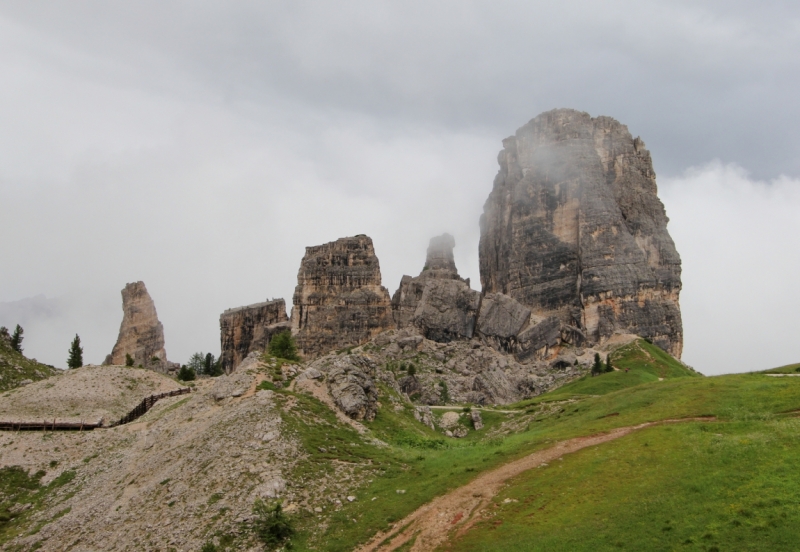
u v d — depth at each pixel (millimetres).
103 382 134875
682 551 49500
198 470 76250
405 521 63812
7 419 112438
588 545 52844
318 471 74125
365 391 101500
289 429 81688
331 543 61594
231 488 70812
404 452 83812
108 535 69938
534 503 62656
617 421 86000
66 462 97625
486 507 63750
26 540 74875
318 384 100750
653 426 78750
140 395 132625
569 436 82562
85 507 79562
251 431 81500
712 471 60406
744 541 48938
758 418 72250
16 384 153250
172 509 70125
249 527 64000
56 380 135625
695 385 95375
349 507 67625
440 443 94562
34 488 92250
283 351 180000
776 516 50875
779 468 57906
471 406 169250
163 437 92188
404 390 192125
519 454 77625
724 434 69250
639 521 54719
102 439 102688
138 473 83250
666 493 58281
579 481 65188
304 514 66688
